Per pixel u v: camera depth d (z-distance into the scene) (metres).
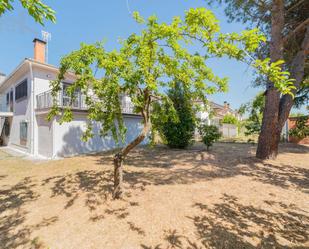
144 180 5.56
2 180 6.12
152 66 3.89
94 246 2.78
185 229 3.13
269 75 2.68
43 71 11.92
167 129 11.80
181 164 7.55
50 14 1.97
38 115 11.67
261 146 8.20
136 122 15.27
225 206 3.90
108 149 12.88
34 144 11.68
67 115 4.61
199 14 3.00
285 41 8.08
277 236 2.93
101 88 3.71
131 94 3.94
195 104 6.27
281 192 4.61
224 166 7.11
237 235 2.96
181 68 4.12
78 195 4.62
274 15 7.54
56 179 6.09
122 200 4.24
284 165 7.17
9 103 16.70
